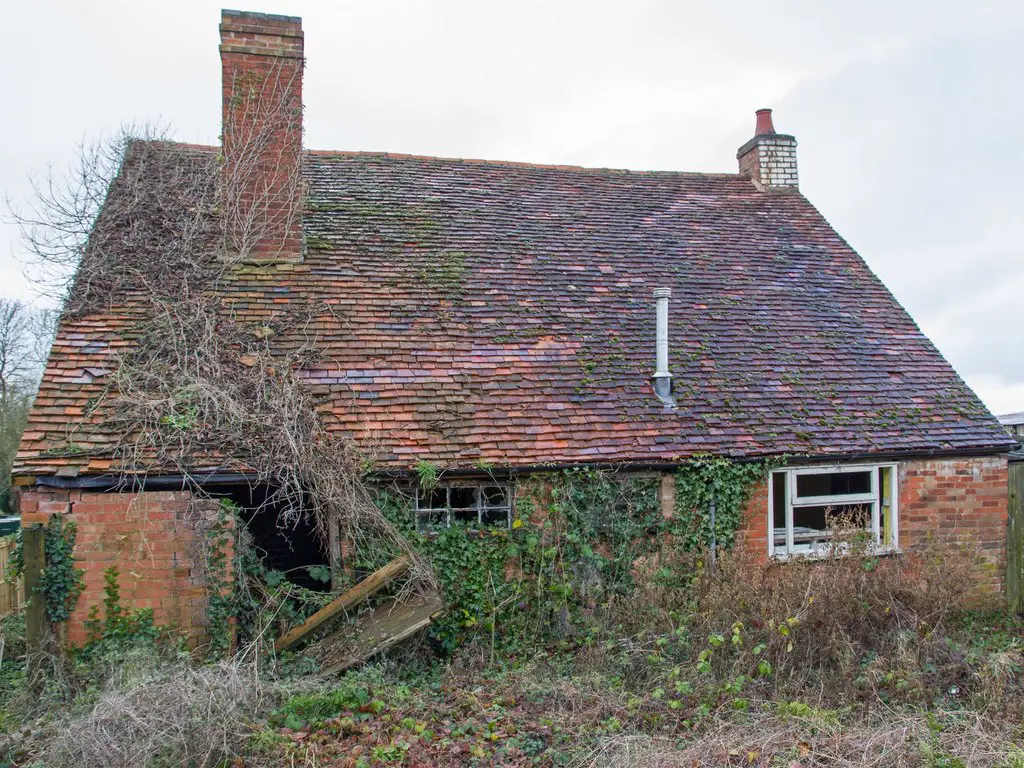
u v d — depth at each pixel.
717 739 5.72
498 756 5.74
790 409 9.91
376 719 6.31
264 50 10.41
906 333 11.69
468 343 9.77
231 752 5.47
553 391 9.42
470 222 12.09
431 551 8.34
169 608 7.40
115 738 5.19
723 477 9.19
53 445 7.47
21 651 7.80
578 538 8.71
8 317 26.48
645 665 7.33
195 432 7.78
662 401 9.65
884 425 9.98
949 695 6.99
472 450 8.47
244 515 10.07
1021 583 10.35
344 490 7.79
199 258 9.88
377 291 10.19
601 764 5.55
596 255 11.99
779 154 15.19
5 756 5.51
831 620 7.66
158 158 11.15
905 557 9.73
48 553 7.25
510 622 8.49
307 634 7.57
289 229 10.30
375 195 12.23
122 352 8.57
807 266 12.77
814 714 6.11
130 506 7.35
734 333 10.96
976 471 10.20
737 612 7.81
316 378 8.82
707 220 13.60
